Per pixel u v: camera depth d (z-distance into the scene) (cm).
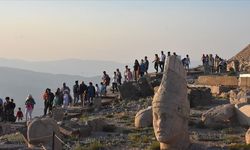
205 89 5009
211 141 3372
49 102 5431
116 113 5003
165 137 2888
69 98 5541
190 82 6331
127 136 3769
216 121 3944
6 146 3309
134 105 5241
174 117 2894
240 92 4750
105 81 6128
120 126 4238
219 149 2980
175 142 2930
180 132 2930
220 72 7238
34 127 3167
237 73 6831
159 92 2958
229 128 3828
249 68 7294
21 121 5391
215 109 4034
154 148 3128
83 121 4416
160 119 2908
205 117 3988
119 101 5647
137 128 4078
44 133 3150
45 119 3228
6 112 5253
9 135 4338
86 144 3556
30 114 5203
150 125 4100
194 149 2967
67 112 5338
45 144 3133
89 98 5700
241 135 3581
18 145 3403
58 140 3150
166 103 2898
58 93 5519
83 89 5725
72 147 3434
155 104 2930
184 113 2953
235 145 3058
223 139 3422
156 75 6312
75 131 3847
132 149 3288
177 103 2912
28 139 3177
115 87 6394
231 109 3984
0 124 4953
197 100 4888
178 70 2991
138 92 5675
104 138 3756
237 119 3953
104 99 5909
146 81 5731
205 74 7012
